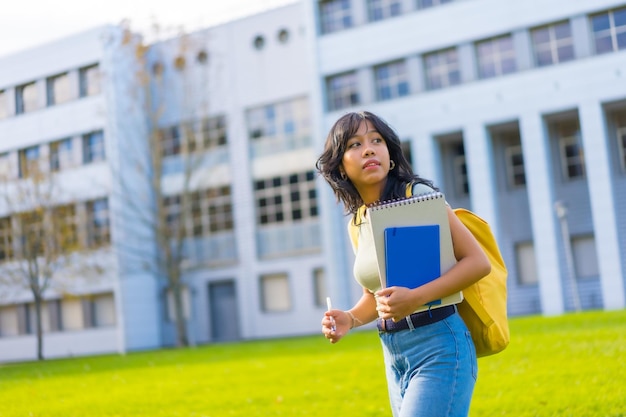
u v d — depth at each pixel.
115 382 14.54
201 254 39.72
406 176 3.57
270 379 12.84
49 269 33.56
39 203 34.16
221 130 39.75
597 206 29.53
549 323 19.86
